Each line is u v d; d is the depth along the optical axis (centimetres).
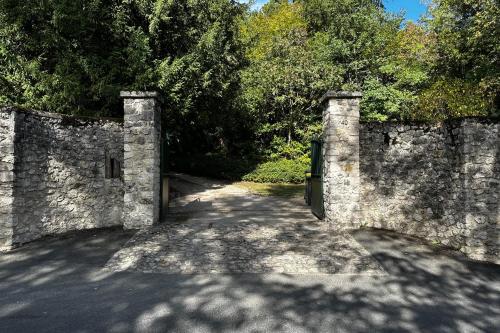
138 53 1017
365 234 747
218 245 654
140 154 780
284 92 1988
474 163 644
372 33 1992
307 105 2036
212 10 1308
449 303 450
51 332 362
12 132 657
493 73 1228
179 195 1357
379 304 441
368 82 1728
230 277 522
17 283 496
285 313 411
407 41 1830
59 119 764
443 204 710
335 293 471
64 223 768
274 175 1816
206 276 525
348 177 797
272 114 2070
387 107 1603
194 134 2086
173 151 2189
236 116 1989
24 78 964
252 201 1214
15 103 966
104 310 412
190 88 1175
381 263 587
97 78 985
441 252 653
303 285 496
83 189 803
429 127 747
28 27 995
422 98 1275
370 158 816
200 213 961
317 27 2747
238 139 2233
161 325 378
